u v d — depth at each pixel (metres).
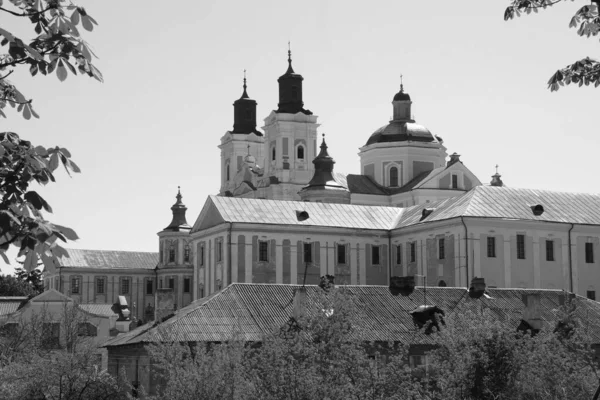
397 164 157.62
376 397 42.62
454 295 73.06
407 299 70.62
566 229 113.25
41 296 117.69
